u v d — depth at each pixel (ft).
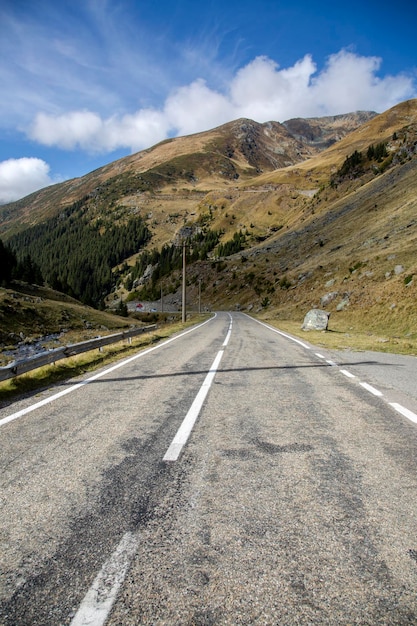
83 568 7.64
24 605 6.64
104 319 233.55
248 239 630.74
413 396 23.47
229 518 9.46
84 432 16.89
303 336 73.46
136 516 9.62
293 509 9.91
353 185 443.32
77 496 10.78
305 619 6.28
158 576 7.36
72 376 32.76
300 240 352.08
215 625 6.15
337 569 7.54
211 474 12.17
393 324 98.32
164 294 491.31
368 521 9.33
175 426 17.53
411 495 10.73
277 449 14.47
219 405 21.47
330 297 148.97
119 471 12.52
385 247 172.86
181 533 8.83
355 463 13.08
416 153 356.38
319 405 21.34
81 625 6.16
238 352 47.37
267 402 22.12
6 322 165.99
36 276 366.02
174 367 35.88
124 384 28.19
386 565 7.66
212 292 373.61
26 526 9.25
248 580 7.22
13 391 26.91
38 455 14.12
